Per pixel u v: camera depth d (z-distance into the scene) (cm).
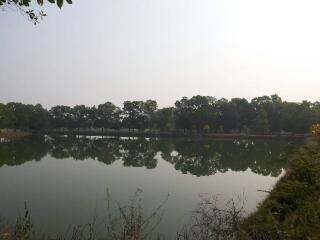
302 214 914
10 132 10788
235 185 2494
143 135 11212
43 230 1327
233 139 9231
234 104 11244
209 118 11006
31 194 2083
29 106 12238
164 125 11800
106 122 12862
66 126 13162
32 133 11925
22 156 4362
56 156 4462
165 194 2123
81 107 13162
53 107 13212
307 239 770
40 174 2911
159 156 4719
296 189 1186
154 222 1452
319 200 1063
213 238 904
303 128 9538
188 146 6750
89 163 3759
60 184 2444
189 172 3183
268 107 10750
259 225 908
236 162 4034
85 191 2189
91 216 1554
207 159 4362
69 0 443
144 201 1912
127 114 12325
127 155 4791
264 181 2688
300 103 10400
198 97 11331
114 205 1789
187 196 2069
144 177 2830
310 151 1811
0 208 1716
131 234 739
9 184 2423
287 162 1950
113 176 2859
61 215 1580
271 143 7562
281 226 862
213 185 2489
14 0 460
